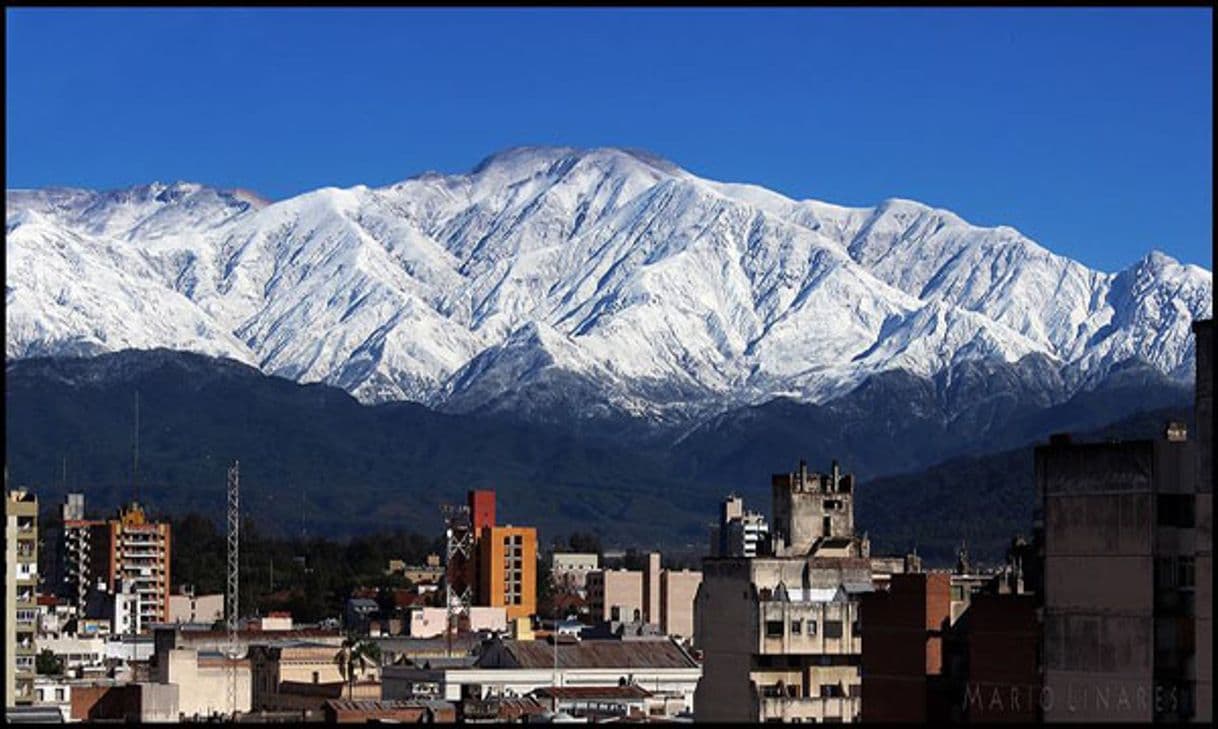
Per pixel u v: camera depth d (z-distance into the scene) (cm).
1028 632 18738
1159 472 17812
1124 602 17912
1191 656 17625
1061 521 18412
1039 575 18850
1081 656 18200
